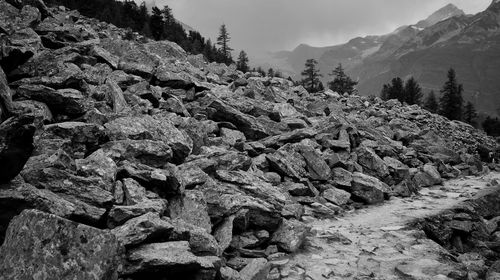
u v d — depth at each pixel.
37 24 28.17
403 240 17.67
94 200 10.94
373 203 24.05
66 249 7.86
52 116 16.02
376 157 27.84
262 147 24.84
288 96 42.34
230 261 13.27
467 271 15.19
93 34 35.06
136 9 100.00
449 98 109.94
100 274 8.11
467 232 21.34
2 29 22.28
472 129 65.56
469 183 31.50
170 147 16.05
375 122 43.47
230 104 29.33
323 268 14.04
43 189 10.30
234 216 14.30
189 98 28.64
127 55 29.78
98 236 8.41
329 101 50.03
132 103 22.06
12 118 9.46
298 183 22.28
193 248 11.41
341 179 24.55
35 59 19.75
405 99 111.56
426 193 27.56
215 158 18.64
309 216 19.80
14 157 9.35
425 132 41.47
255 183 17.78
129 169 13.25
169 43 44.22
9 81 18.94
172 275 10.13
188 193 13.91
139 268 9.20
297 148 25.34
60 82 18.41
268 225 15.33
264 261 13.20
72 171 11.61
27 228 7.91
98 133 14.76
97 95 20.41
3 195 9.09
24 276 7.49
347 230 18.73
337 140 28.92
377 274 14.05
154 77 28.89
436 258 15.88
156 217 10.57
